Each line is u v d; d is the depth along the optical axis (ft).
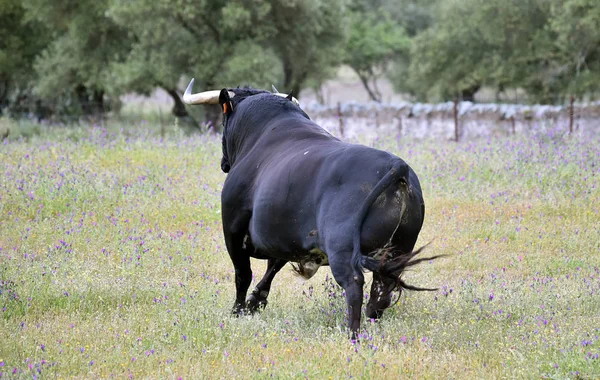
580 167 159.02
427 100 590.96
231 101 99.45
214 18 400.67
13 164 168.76
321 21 430.61
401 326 83.87
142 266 110.93
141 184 155.43
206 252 122.83
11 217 137.69
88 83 441.68
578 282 103.71
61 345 79.05
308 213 79.51
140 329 85.46
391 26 646.33
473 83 504.43
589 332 80.74
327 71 458.50
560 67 458.09
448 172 159.53
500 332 82.02
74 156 179.63
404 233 78.28
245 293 95.96
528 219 135.44
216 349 77.51
